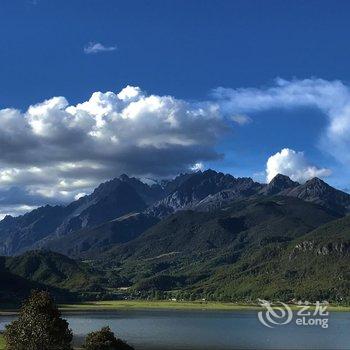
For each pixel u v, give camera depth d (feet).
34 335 315.58
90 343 367.25
